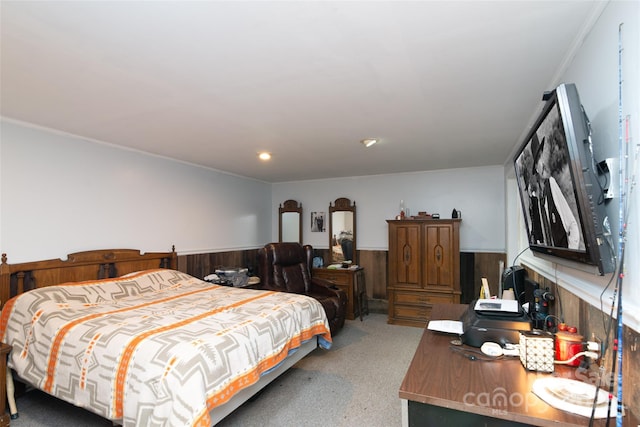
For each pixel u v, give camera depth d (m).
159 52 1.60
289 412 2.34
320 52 1.61
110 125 2.73
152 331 2.00
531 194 1.86
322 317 3.06
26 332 2.27
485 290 2.20
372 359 3.31
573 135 1.11
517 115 2.50
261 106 2.31
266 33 1.44
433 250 4.46
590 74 1.38
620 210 0.99
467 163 4.37
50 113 2.44
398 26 1.40
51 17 1.32
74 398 1.90
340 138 3.12
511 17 1.34
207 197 4.54
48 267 2.77
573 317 1.59
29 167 2.71
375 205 5.25
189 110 2.38
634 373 1.00
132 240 3.52
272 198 6.00
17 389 2.54
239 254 5.12
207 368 1.74
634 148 1.00
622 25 1.08
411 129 2.85
